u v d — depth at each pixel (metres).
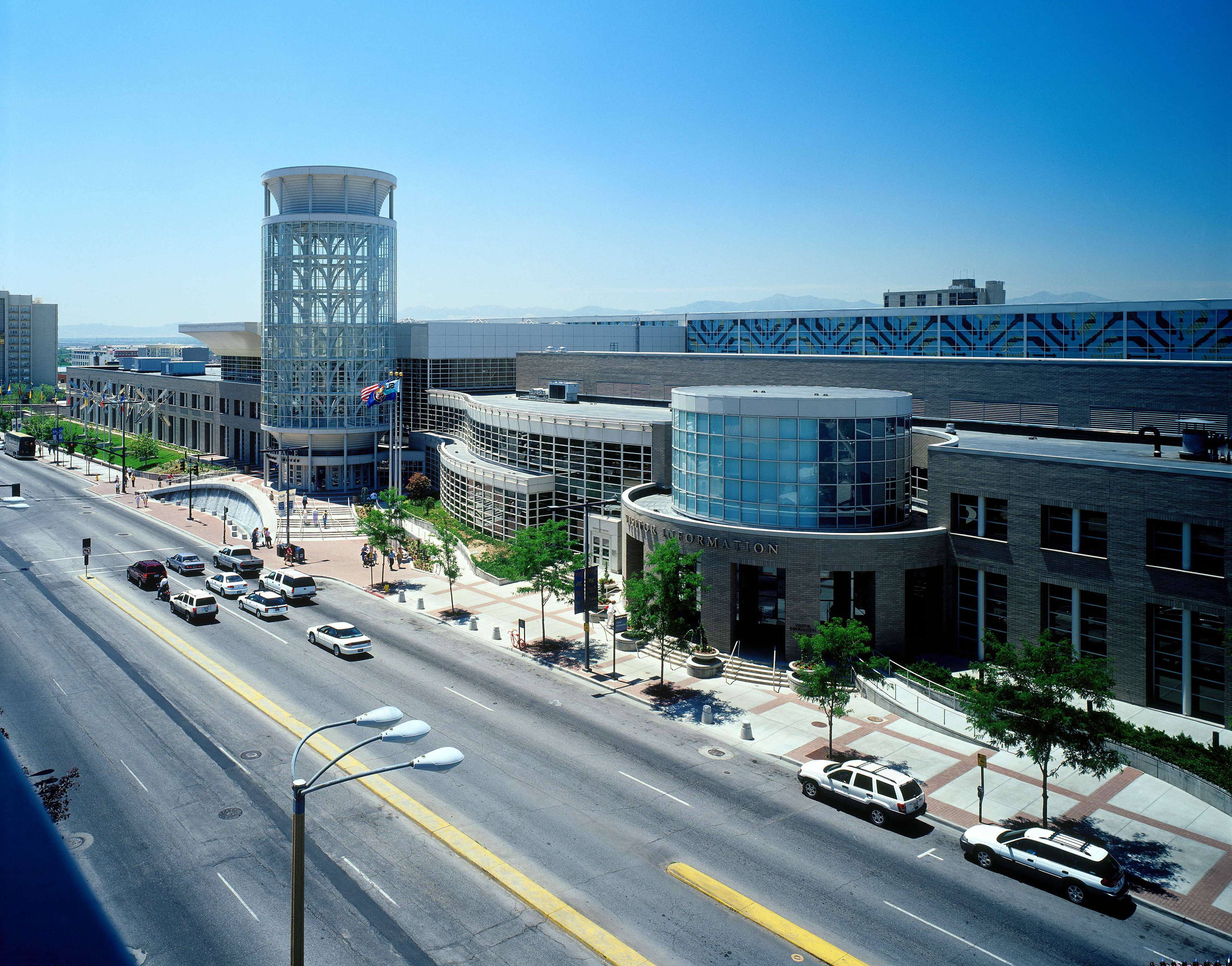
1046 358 86.25
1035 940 24.52
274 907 25.44
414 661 48.16
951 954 23.78
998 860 28.14
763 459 49.03
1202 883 27.50
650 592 44.50
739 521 50.03
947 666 45.25
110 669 45.75
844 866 28.28
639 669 47.47
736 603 48.41
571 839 29.56
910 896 26.64
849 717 41.03
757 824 30.95
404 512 71.69
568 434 70.69
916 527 49.88
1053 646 30.55
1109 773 35.16
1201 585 37.94
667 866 27.98
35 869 3.20
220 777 33.69
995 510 45.31
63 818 27.70
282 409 101.75
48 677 44.31
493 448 81.75
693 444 52.38
